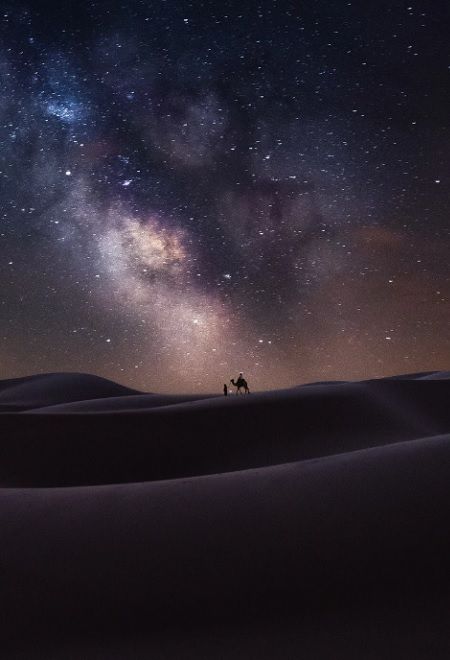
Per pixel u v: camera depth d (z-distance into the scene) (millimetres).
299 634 4039
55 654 4035
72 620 4402
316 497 5637
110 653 4000
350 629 4023
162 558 5008
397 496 5383
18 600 4633
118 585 4738
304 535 5082
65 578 4848
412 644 3789
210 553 5016
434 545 4723
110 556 5094
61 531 5547
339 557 4777
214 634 4137
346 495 5570
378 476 5832
